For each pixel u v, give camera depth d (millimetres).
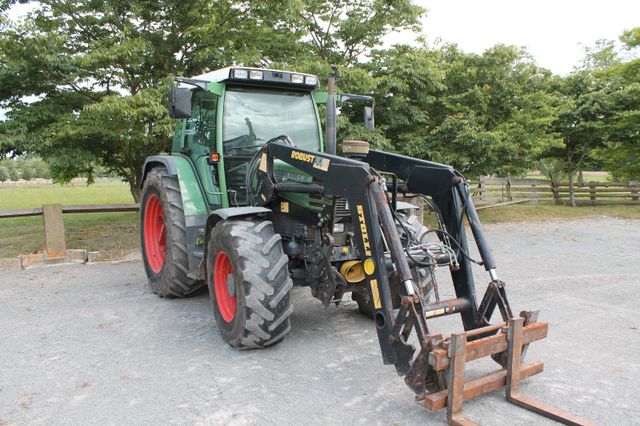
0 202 15711
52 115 8320
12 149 8258
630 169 16562
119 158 10484
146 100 7680
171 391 3395
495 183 15523
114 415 3078
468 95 11570
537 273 7004
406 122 10930
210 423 2982
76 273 7027
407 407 3174
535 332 3295
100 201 16016
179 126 6004
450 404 2926
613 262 7801
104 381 3555
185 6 8961
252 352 4090
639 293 5934
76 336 4473
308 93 5375
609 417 3051
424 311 3330
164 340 4375
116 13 8992
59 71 8344
